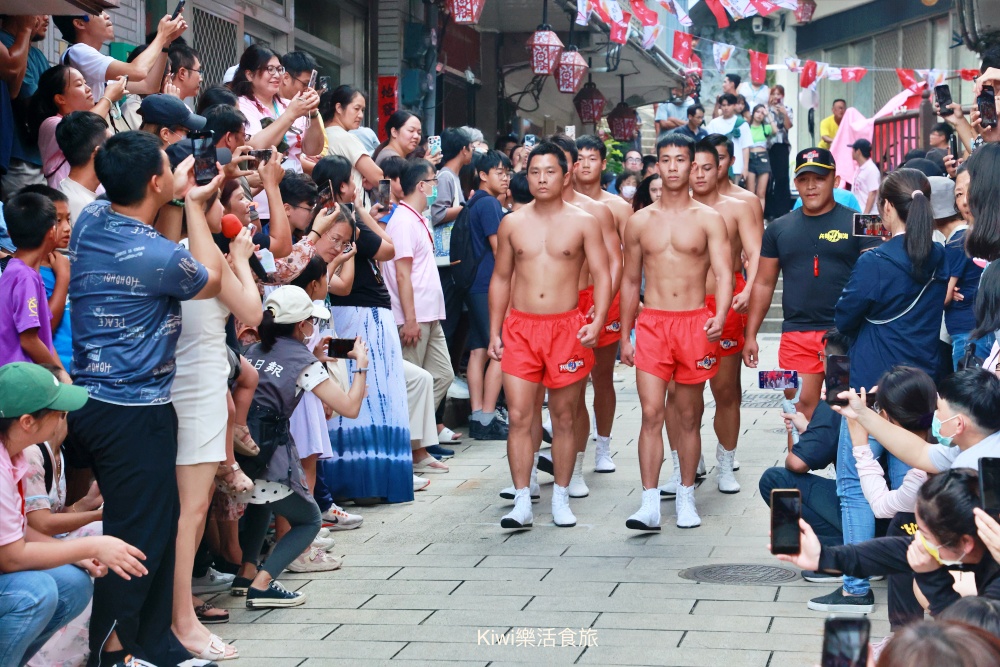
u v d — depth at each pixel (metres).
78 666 5.03
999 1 11.64
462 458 9.79
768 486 6.32
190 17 10.29
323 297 7.00
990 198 5.84
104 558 4.36
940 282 6.18
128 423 4.75
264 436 5.86
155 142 4.78
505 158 10.67
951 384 4.51
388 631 5.62
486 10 15.31
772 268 8.25
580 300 8.80
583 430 8.37
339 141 9.05
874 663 2.84
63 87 6.40
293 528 6.08
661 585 6.27
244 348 6.12
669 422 8.43
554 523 7.67
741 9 13.57
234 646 5.44
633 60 17.25
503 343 7.66
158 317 4.81
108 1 7.00
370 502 8.29
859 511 5.82
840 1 26.55
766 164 19.39
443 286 10.48
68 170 6.38
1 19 6.50
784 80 27.62
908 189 6.18
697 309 7.42
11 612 4.26
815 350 8.08
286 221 6.39
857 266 6.25
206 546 6.45
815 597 6.00
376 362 8.15
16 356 5.03
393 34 13.99
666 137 7.58
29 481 4.67
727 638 5.40
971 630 2.52
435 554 6.98
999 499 3.65
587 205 8.51
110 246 4.77
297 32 12.53
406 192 9.30
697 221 7.43
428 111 14.25
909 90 18.70
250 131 7.96
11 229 5.16
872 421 4.87
